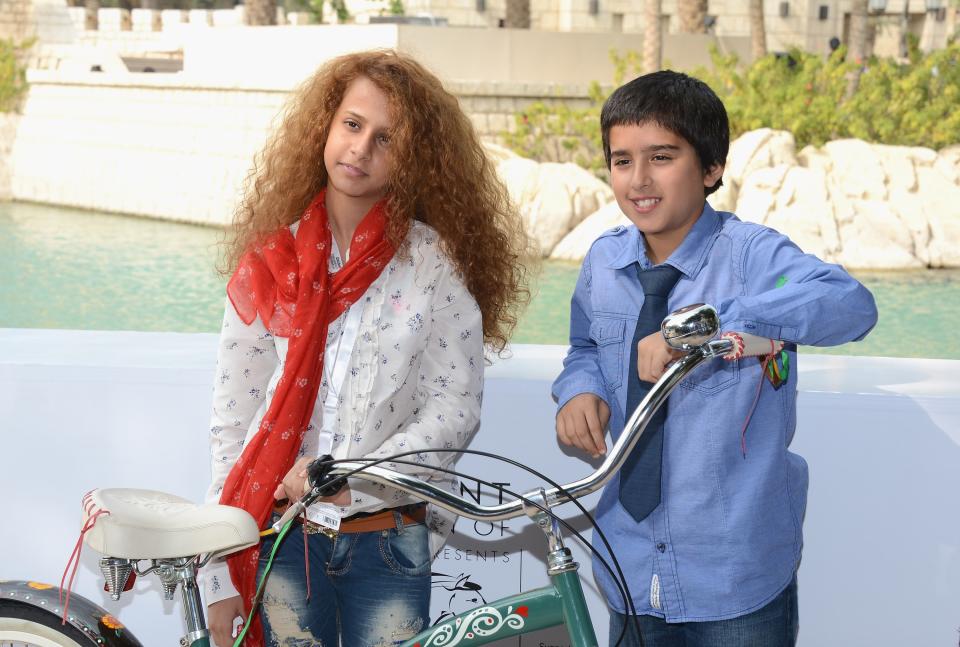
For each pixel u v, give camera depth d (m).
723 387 1.80
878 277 18.89
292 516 1.64
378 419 1.89
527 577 2.44
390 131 1.89
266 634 1.94
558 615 1.66
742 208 19.95
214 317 18.94
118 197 27.05
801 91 22.11
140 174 26.55
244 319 1.92
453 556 2.45
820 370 2.52
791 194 19.56
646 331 1.83
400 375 1.89
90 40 32.75
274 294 1.91
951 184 20.30
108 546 1.68
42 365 2.49
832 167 20.39
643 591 1.87
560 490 1.56
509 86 22.33
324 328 1.88
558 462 2.40
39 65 30.70
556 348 2.70
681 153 1.79
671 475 1.84
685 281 1.85
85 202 27.88
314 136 1.97
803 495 1.93
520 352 2.64
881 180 20.17
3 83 29.92
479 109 22.25
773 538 1.83
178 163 25.78
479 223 2.00
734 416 1.81
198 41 25.94
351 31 23.33
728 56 23.59
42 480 2.52
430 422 1.88
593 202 20.02
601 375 1.99
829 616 2.39
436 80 2.00
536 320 16.42
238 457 1.95
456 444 1.91
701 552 1.83
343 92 1.96
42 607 2.02
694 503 1.82
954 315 16.64
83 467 2.51
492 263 2.03
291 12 28.56
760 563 1.82
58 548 2.54
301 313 1.86
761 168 20.36
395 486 1.55
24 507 2.53
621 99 1.81
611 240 1.96
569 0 29.14
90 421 2.49
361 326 1.90
